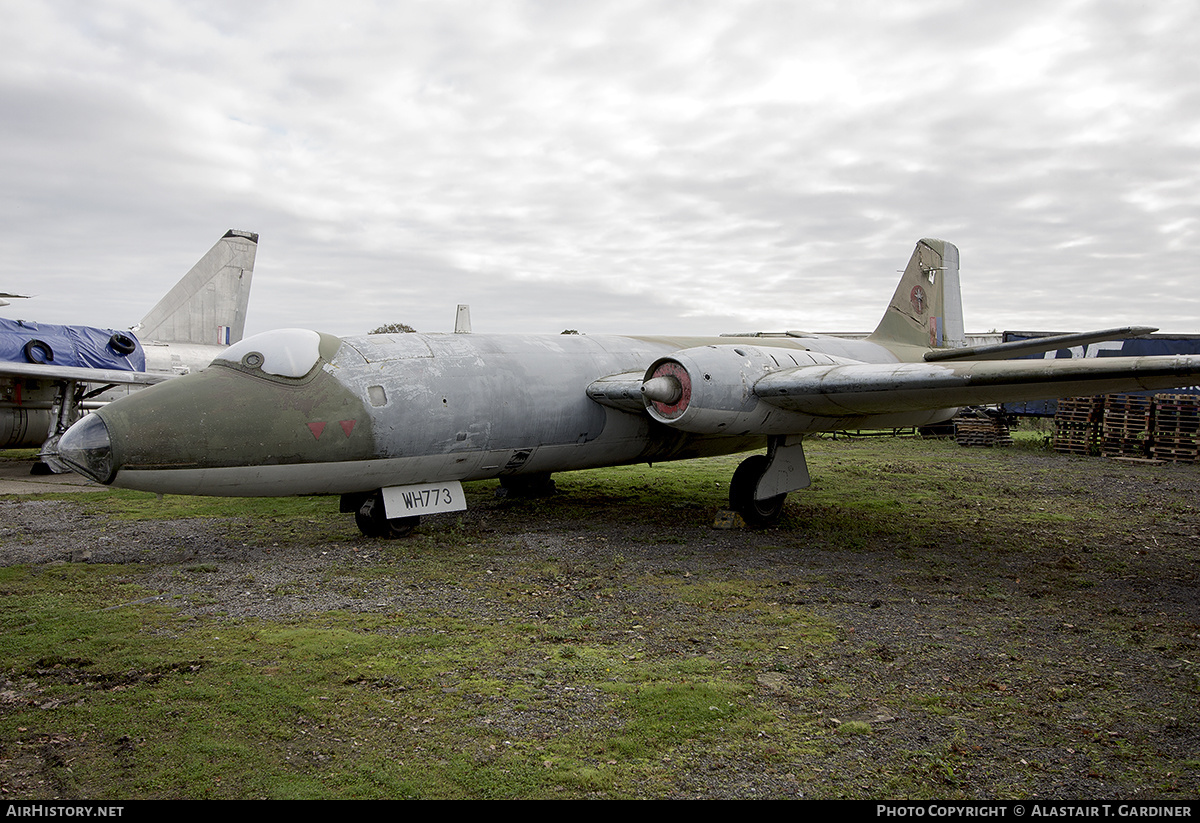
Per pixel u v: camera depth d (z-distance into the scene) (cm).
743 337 1290
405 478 860
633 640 559
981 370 776
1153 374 698
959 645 553
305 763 375
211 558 805
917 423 1205
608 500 1228
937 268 1513
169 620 592
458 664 506
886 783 361
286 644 538
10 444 1495
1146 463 1773
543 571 761
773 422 938
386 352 864
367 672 489
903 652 537
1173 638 573
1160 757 386
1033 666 512
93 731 405
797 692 465
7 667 493
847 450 2092
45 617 596
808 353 1020
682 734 408
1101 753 390
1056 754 389
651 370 904
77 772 363
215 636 555
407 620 599
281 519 1033
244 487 761
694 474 1562
